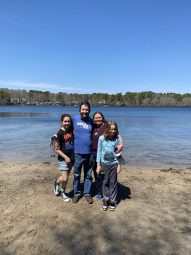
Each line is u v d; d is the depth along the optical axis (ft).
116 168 11.10
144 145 30.99
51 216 10.57
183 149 28.76
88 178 11.95
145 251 8.49
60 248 8.64
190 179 15.70
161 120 83.35
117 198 12.42
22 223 10.08
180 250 8.54
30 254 8.38
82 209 11.20
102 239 9.12
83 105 11.59
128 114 132.67
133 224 10.06
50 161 22.06
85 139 11.60
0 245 8.82
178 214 10.89
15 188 13.62
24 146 29.53
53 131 45.65
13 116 101.19
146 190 13.55
